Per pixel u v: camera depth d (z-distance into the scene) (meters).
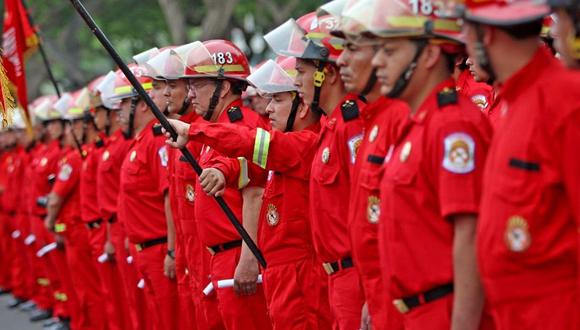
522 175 9.30
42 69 61.94
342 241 13.75
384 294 11.70
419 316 10.79
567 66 9.42
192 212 18.36
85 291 26.56
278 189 15.51
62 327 29.95
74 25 61.22
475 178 10.26
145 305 22.62
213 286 17.53
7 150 37.69
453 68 10.95
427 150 10.52
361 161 12.46
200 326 18.72
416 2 10.83
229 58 17.22
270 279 15.73
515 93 9.57
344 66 12.17
